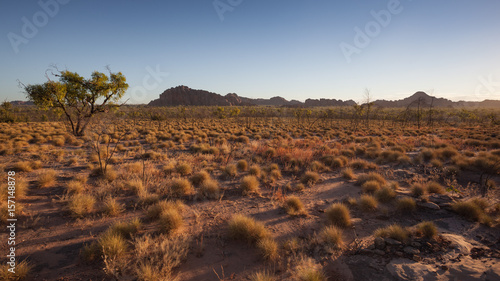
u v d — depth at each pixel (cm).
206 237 450
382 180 782
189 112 7075
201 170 893
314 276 308
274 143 1791
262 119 5856
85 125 1888
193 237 448
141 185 688
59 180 773
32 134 1847
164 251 373
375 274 329
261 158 1191
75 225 475
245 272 351
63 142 1580
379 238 407
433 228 424
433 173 888
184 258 372
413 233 435
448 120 5791
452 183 763
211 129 3053
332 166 1063
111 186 707
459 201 573
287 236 459
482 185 726
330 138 2336
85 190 682
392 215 546
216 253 399
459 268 320
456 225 477
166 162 1095
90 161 1066
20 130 2112
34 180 753
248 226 435
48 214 518
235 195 698
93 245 383
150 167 955
